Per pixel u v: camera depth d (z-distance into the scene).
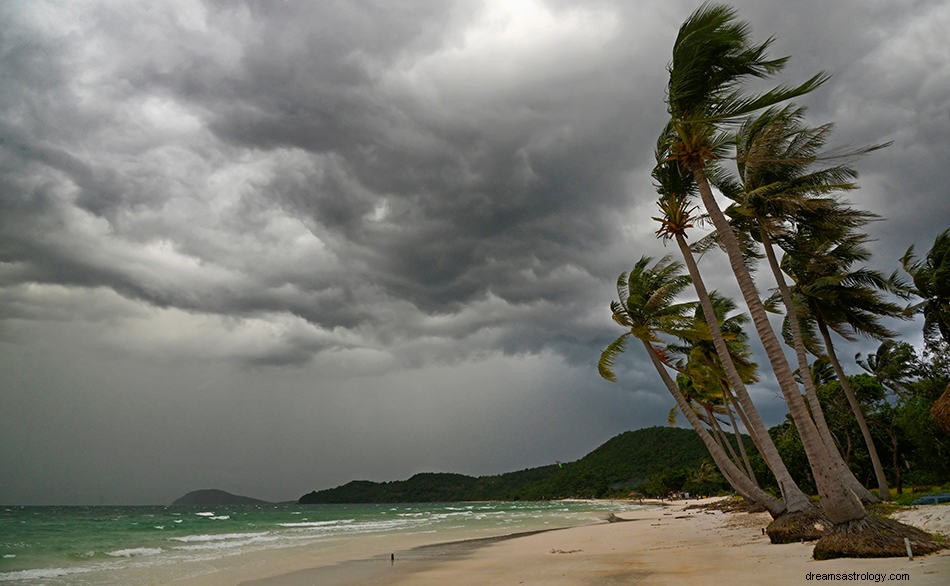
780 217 20.97
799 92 14.15
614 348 23.97
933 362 32.81
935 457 33.06
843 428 41.56
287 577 15.66
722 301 31.88
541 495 190.25
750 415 17.48
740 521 27.27
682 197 19.50
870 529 11.91
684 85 16.28
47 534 37.47
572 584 11.57
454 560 18.52
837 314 25.73
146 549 25.55
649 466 168.75
